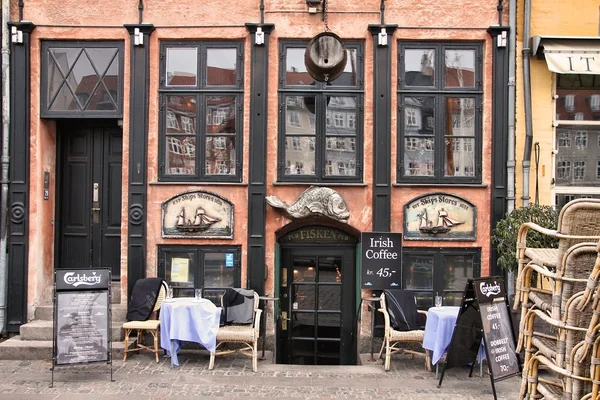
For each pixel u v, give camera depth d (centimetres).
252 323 736
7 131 799
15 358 730
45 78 811
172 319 685
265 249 796
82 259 855
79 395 595
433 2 799
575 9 796
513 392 625
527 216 718
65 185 859
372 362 746
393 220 797
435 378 673
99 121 854
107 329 649
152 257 799
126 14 804
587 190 802
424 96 805
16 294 796
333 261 833
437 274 795
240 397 598
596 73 764
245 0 800
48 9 802
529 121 788
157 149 805
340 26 799
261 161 796
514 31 787
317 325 829
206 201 799
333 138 807
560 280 304
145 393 604
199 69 805
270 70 799
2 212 798
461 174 807
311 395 609
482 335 617
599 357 279
